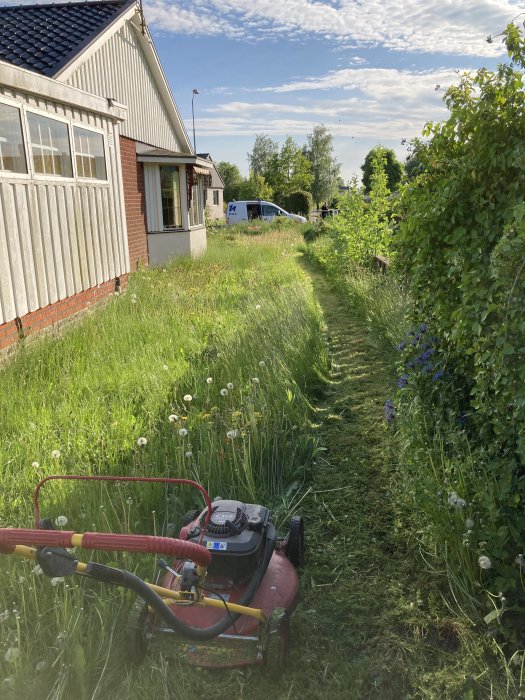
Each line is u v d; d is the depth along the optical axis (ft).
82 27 48.37
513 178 13.44
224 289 44.11
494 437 13.35
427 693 9.86
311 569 13.26
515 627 10.98
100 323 31.14
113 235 39.78
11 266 26.03
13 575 11.43
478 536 11.72
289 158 267.59
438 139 15.35
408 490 14.90
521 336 11.04
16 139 26.78
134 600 11.49
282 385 21.97
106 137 38.37
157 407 20.84
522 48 12.87
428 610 11.86
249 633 10.25
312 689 10.11
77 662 9.55
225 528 10.78
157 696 9.77
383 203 49.52
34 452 17.11
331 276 53.11
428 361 17.33
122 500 13.76
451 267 14.55
